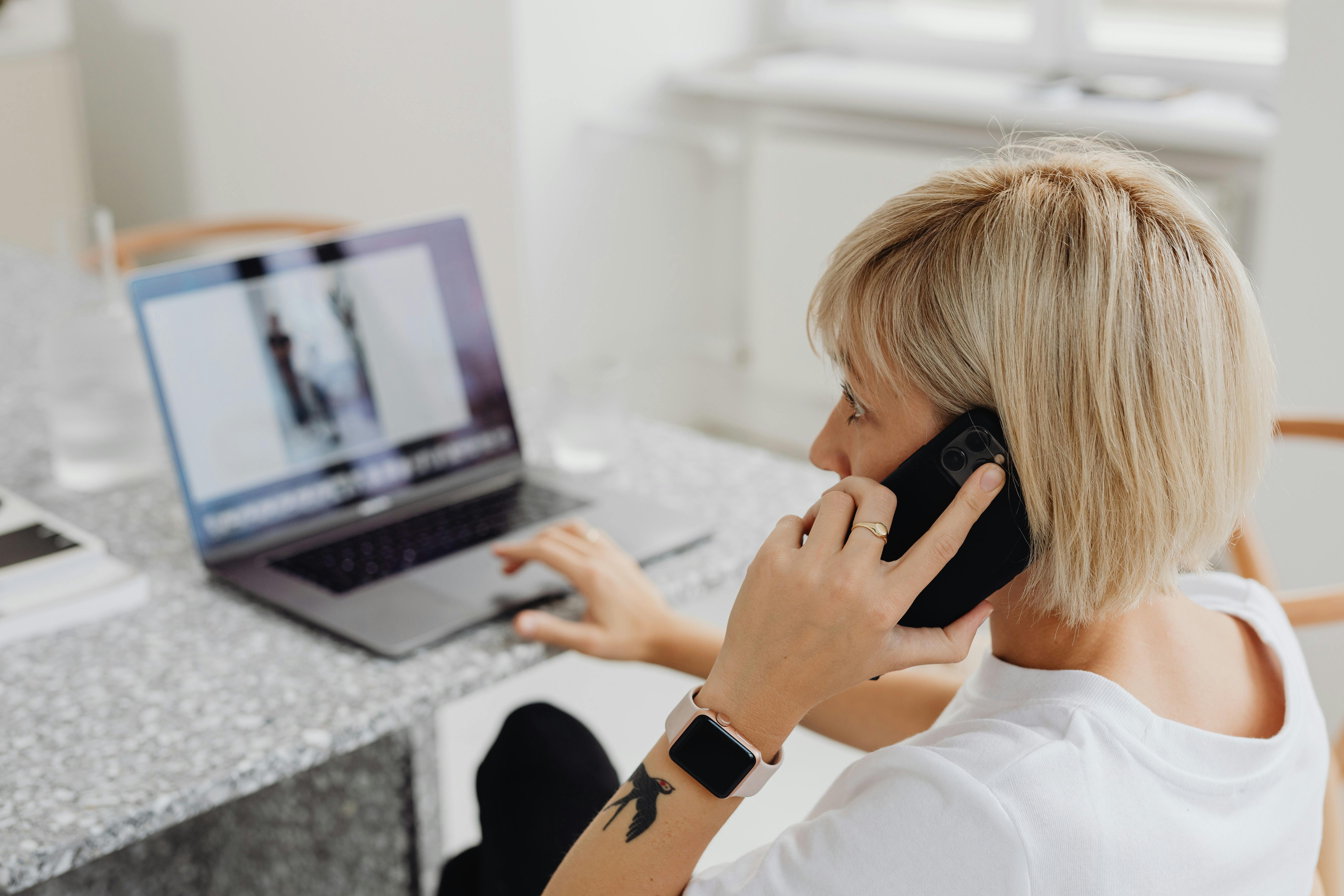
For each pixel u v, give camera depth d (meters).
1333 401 2.12
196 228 2.43
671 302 3.57
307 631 1.04
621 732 2.00
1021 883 0.61
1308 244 2.08
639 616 1.04
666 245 3.50
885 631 0.68
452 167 3.32
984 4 3.21
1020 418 0.64
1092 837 0.62
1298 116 2.04
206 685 0.96
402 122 3.40
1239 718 0.74
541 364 3.31
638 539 1.19
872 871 0.63
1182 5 2.88
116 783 0.84
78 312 1.31
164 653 1.00
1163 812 0.65
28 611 1.02
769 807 1.42
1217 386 0.63
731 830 1.34
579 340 3.38
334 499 1.23
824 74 3.24
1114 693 0.67
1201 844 0.66
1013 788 0.63
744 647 0.70
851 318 0.69
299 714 0.92
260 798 1.54
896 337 0.68
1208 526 0.66
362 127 3.50
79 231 1.34
